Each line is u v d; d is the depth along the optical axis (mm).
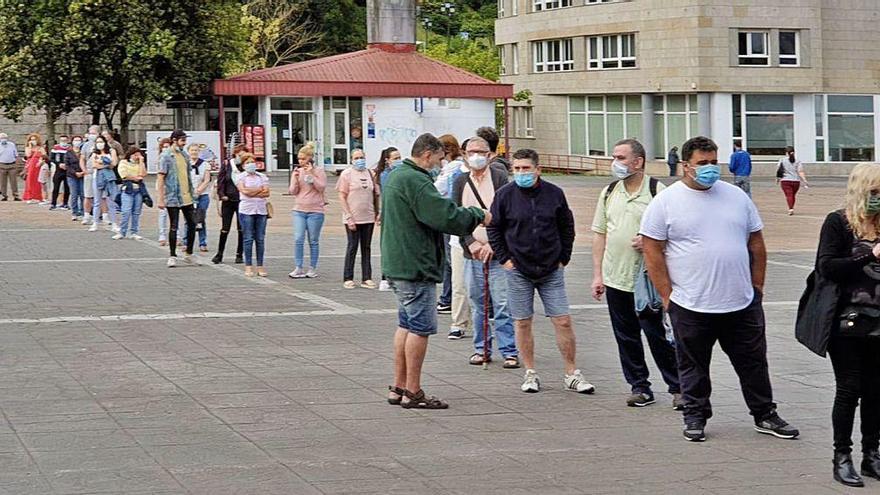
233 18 52219
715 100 61938
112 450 8344
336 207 35000
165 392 10289
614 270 9867
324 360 11828
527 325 10477
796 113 63062
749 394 8969
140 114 57969
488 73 73938
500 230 10438
